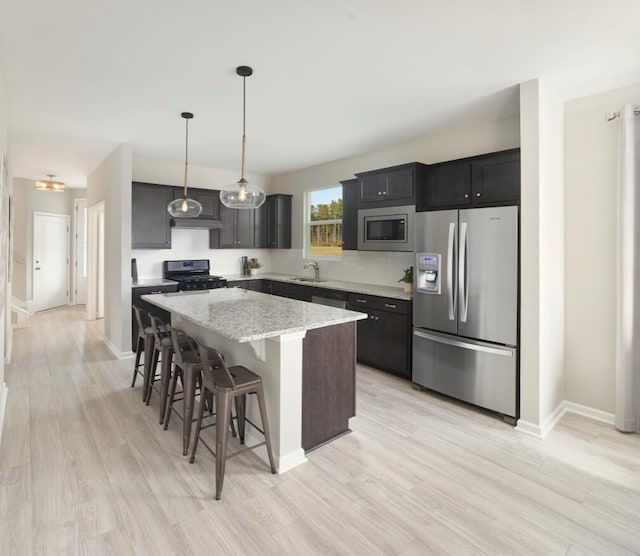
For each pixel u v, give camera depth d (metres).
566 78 2.76
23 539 1.78
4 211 2.99
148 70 2.66
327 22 2.09
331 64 2.57
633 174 2.79
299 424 2.45
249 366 2.65
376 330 4.18
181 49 2.38
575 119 3.14
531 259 2.82
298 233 6.23
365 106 3.33
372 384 3.84
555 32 2.18
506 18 2.05
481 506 2.05
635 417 2.85
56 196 7.84
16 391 3.55
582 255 3.15
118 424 2.92
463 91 2.99
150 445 2.62
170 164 5.59
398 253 4.68
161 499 2.07
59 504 2.02
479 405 3.17
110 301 5.02
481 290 3.13
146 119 3.66
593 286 3.11
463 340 3.26
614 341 3.04
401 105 3.31
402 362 3.91
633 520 1.95
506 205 3.31
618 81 2.81
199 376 2.73
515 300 2.94
